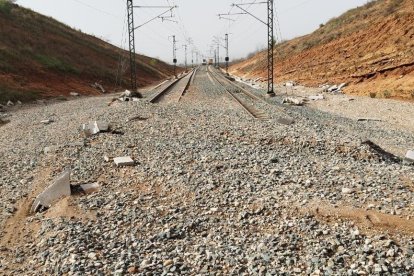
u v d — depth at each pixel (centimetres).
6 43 4888
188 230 902
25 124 2378
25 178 1305
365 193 1008
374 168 1222
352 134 1838
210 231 893
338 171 1191
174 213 982
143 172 1250
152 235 883
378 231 838
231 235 866
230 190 1080
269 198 1010
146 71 8656
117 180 1214
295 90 4634
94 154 1460
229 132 1733
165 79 9194
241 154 1402
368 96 3641
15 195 1177
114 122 1980
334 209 924
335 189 1045
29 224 991
